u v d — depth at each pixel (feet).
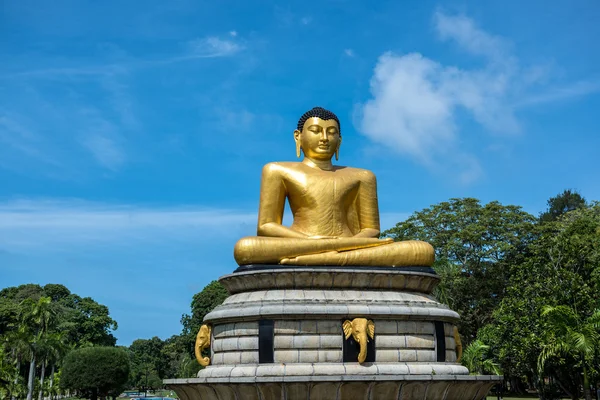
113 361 200.03
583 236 128.16
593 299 106.32
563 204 250.16
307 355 62.49
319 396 57.93
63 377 197.98
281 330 63.05
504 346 116.47
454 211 169.58
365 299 65.46
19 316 222.69
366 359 62.85
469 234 157.28
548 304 105.09
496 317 125.39
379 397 58.80
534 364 112.98
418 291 69.87
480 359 117.70
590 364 99.30
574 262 115.96
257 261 69.36
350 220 77.41
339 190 75.82
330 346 62.75
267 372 61.41
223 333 66.80
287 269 66.03
